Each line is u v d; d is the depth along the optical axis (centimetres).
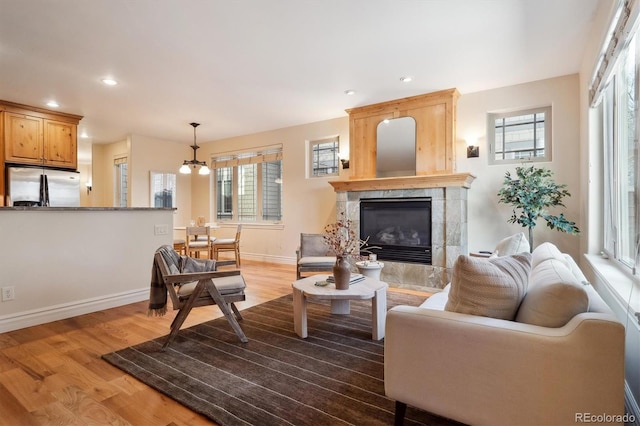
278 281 484
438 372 146
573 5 252
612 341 118
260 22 274
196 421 169
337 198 505
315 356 240
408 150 460
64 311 321
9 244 290
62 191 518
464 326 141
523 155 420
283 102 478
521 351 129
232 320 267
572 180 385
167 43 308
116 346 257
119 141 736
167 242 407
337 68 365
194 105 490
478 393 137
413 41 306
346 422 166
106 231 354
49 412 174
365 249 474
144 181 690
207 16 265
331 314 334
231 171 729
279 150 646
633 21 174
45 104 481
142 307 357
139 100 466
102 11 257
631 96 213
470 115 442
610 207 289
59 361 232
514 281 152
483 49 323
